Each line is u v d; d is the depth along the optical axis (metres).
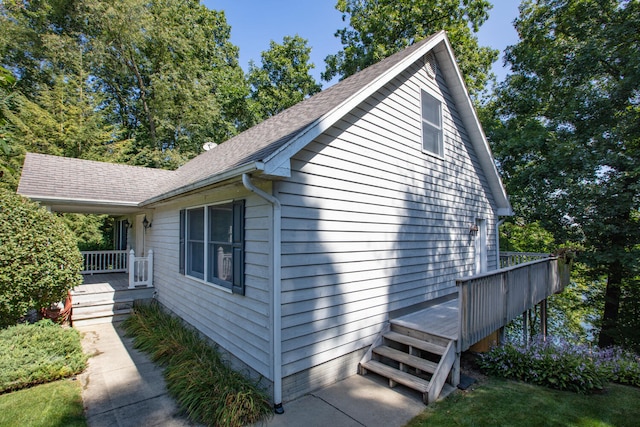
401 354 4.75
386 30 16.88
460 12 16.03
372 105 5.25
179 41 18.33
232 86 21.56
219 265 5.31
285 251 3.97
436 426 3.51
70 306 7.27
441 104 7.06
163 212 8.04
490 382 4.70
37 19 16.66
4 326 5.42
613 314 10.81
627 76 9.27
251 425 3.48
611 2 10.09
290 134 4.24
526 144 11.44
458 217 7.49
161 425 3.51
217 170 5.12
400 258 5.71
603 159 9.32
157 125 19.19
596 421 3.64
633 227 9.27
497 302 5.34
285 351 3.94
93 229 14.62
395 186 5.66
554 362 4.68
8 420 3.49
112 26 16.41
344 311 4.68
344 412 3.77
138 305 8.09
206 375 4.16
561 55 11.41
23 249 5.36
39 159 9.24
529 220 12.11
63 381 4.48
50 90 15.86
